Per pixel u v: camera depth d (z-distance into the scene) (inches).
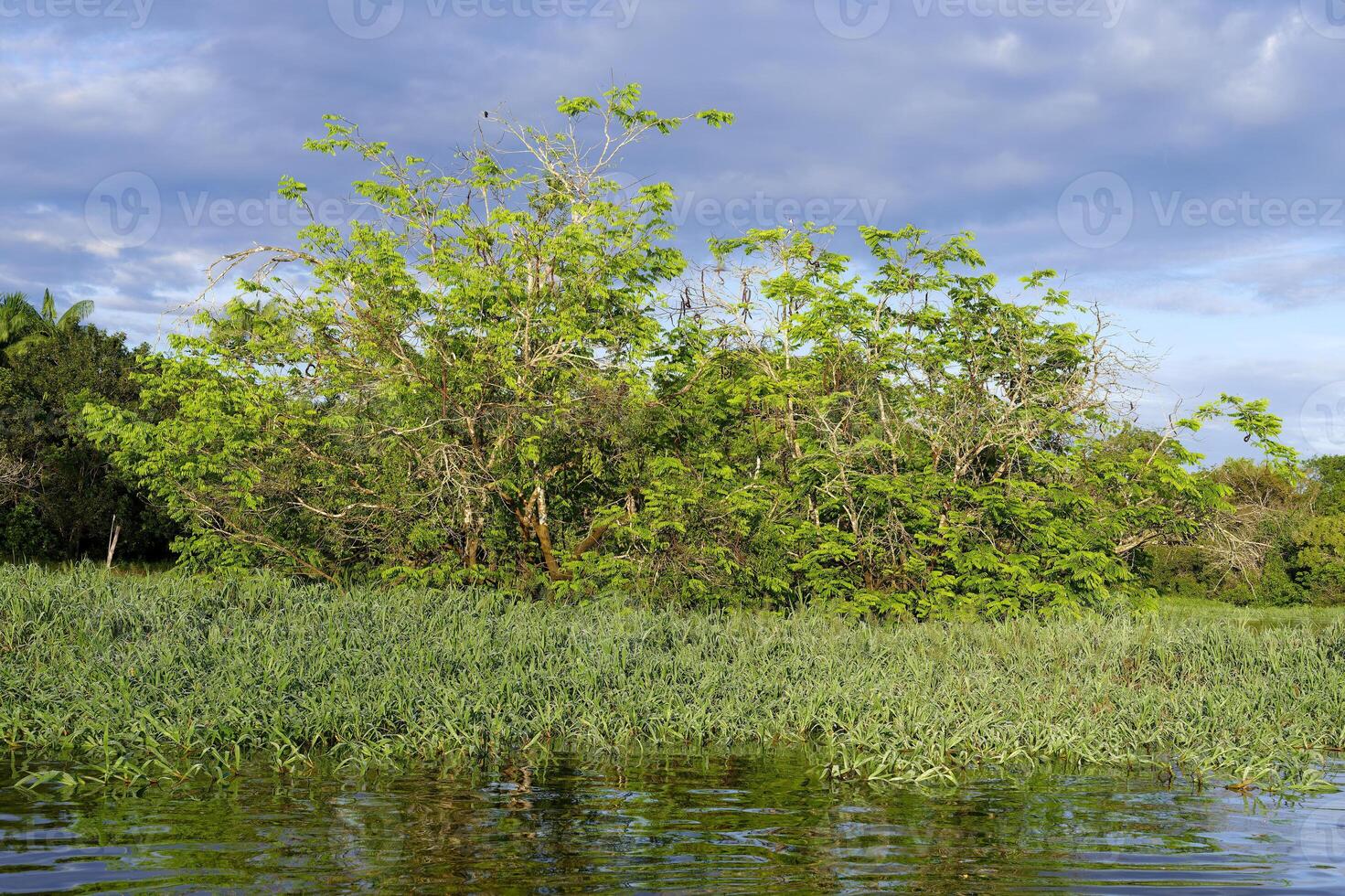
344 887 221.6
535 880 228.8
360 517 869.2
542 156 922.1
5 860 235.8
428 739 371.6
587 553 852.0
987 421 960.3
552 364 866.8
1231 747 379.9
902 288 991.0
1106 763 372.2
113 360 1630.2
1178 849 260.7
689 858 247.4
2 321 2003.0
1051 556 885.8
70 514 1480.1
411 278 862.5
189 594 598.2
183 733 365.4
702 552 834.8
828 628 681.0
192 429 869.2
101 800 294.4
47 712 383.6
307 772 334.6
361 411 886.4
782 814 292.7
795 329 985.5
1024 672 530.3
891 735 390.6
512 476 856.9
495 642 533.0
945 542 868.0
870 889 225.9
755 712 429.1
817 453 885.2
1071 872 240.1
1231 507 955.3
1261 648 597.9
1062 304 976.9
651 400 874.1
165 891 216.5
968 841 266.5
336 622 548.4
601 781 330.0
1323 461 2055.9
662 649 565.0
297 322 895.1
